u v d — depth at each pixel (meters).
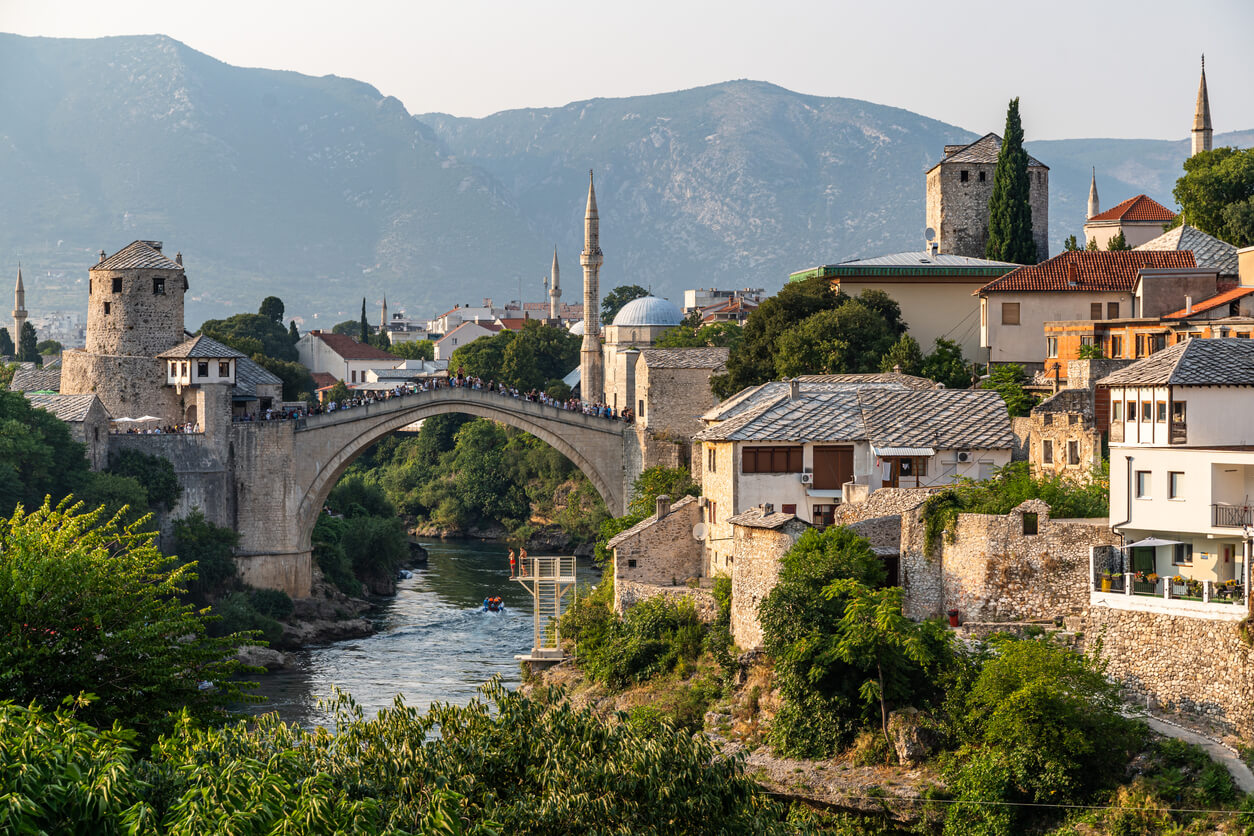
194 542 124.12
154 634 50.09
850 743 66.31
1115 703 58.94
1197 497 61.72
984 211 150.50
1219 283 106.75
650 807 41.03
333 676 104.69
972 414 87.69
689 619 83.75
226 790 35.78
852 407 89.44
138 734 45.09
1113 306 112.38
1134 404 66.06
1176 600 59.78
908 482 85.25
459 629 124.06
